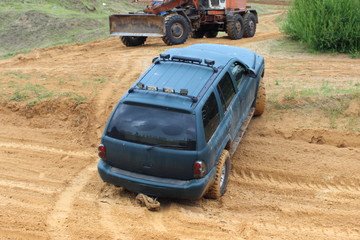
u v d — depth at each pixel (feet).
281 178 22.66
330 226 18.01
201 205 19.43
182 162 17.51
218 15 60.39
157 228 17.07
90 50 53.67
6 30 90.63
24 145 26.08
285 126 27.30
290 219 18.57
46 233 16.49
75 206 18.81
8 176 21.95
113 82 34.96
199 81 19.76
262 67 27.94
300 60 43.86
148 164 17.98
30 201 19.19
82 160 24.23
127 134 18.19
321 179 22.38
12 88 32.81
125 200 19.53
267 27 85.30
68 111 29.48
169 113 17.97
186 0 57.62
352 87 32.37
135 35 53.72
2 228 16.69
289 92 31.63
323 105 29.25
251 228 17.42
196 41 59.57
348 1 46.39
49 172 22.59
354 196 20.77
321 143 26.25
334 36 46.47
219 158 19.44
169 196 18.22
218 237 16.61
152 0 58.54
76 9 115.55
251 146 25.50
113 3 132.16
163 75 20.44
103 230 16.78
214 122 19.04
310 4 50.08
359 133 26.09
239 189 21.54
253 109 26.99
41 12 98.73
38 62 44.75
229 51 27.37
